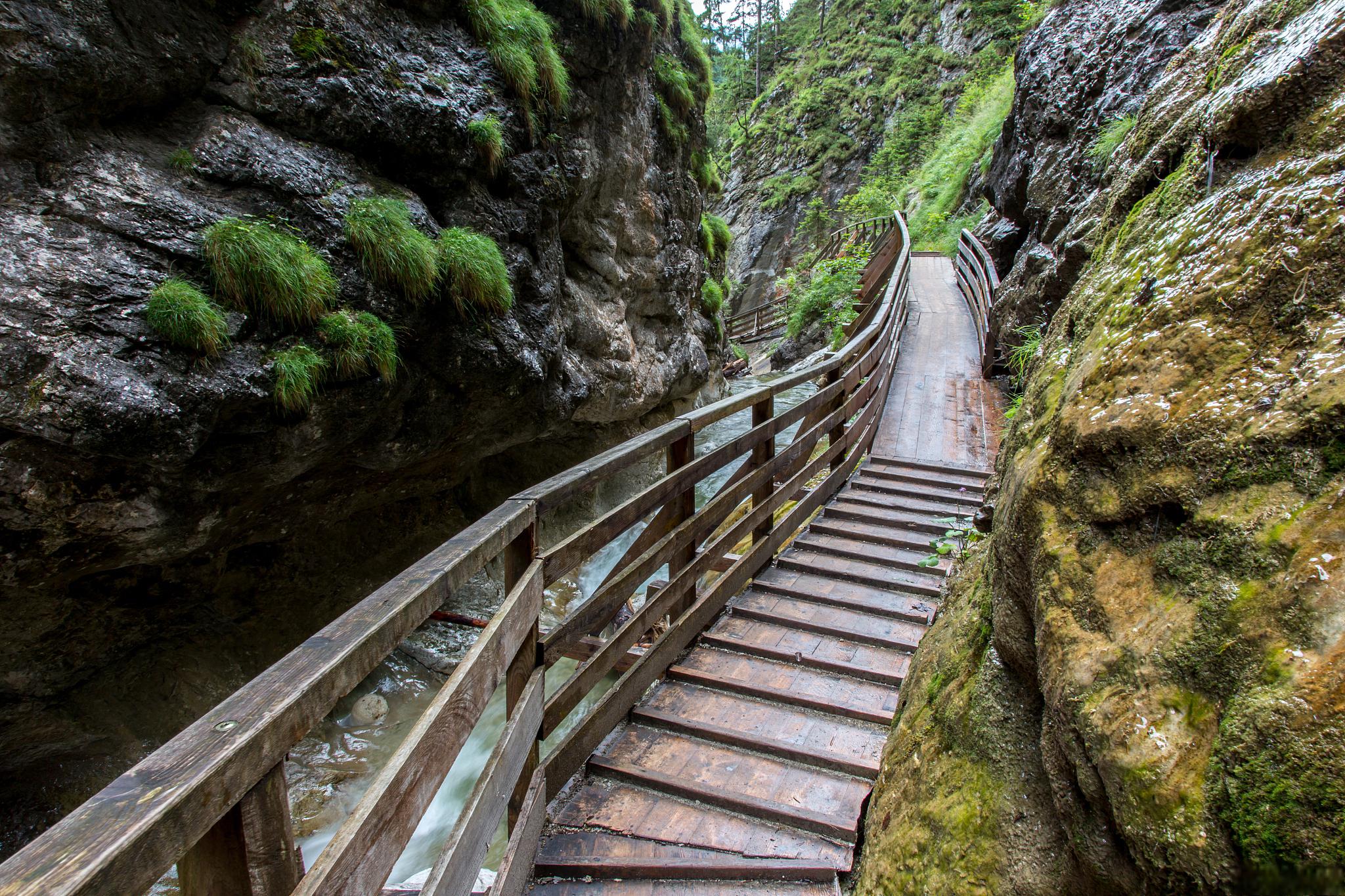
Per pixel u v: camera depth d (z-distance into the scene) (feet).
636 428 31.14
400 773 3.44
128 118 11.66
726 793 7.16
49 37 10.23
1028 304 22.85
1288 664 2.21
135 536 11.44
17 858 1.81
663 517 9.52
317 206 13.35
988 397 24.34
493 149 16.98
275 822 2.72
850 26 123.95
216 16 12.87
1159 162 5.22
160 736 13.99
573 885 6.17
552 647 6.40
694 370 33.91
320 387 12.80
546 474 26.45
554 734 13.67
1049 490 3.68
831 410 16.02
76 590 12.03
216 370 11.12
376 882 3.18
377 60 14.90
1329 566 2.27
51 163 10.50
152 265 10.91
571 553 6.73
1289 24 3.84
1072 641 3.13
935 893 3.77
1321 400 2.55
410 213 14.89
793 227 107.04
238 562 15.42
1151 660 2.70
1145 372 3.34
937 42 105.29
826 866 6.16
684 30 33.37
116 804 2.05
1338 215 2.84
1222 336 3.06
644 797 7.27
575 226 23.98
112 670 13.57
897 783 5.01
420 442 16.30
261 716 2.62
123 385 10.03
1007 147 33.32
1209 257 3.34
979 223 47.78
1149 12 21.34
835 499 16.28
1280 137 3.36
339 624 3.48
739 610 11.23
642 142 26.43
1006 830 3.51
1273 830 2.06
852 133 106.01
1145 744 2.54
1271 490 2.59
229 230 11.34
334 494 16.30
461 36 17.39
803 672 9.59
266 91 13.20
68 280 10.00
